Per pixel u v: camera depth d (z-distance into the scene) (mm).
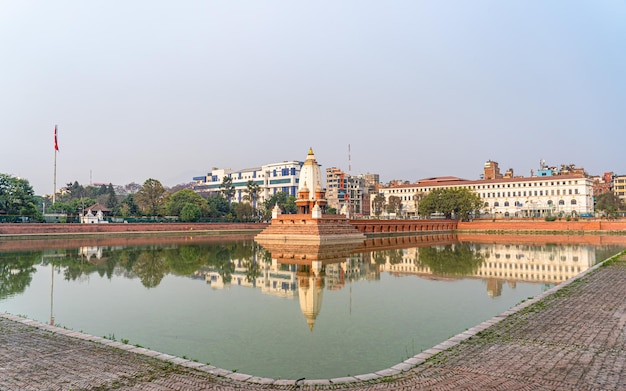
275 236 84250
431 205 136250
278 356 17781
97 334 21078
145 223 110438
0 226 85062
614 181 179625
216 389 13000
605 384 12609
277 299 29719
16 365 14906
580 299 24453
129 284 36125
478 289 33438
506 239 97688
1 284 36062
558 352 15461
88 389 12906
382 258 56656
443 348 16344
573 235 105625
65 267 46438
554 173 190375
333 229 85375
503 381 12992
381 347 18938
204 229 121875
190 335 20938
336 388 13102
